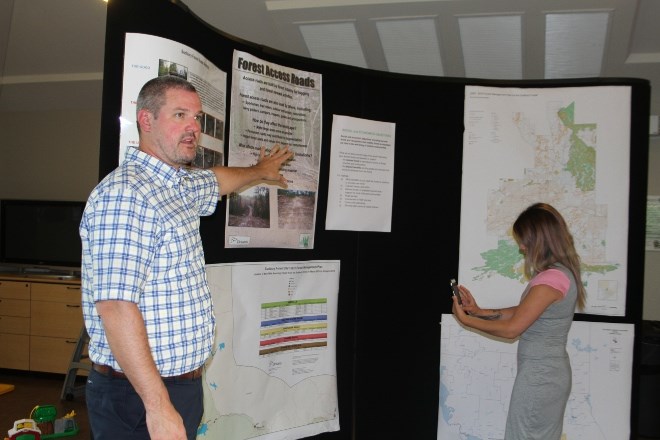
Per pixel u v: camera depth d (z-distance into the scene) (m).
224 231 2.03
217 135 1.97
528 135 2.52
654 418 3.88
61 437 3.71
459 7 3.48
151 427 1.21
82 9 4.09
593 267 2.48
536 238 2.11
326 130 2.38
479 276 2.52
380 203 2.47
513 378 2.48
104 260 1.23
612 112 2.49
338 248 2.42
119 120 1.60
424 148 2.53
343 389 2.45
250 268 2.13
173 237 1.35
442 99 2.54
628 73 4.34
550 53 4.04
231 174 1.89
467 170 2.53
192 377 1.43
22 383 4.91
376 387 2.48
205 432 1.95
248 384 2.12
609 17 3.47
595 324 2.47
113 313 1.21
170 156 1.43
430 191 2.53
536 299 1.98
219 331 2.01
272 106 2.19
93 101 5.68
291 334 2.28
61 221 5.57
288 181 2.25
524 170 2.51
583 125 2.50
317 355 2.35
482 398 2.49
